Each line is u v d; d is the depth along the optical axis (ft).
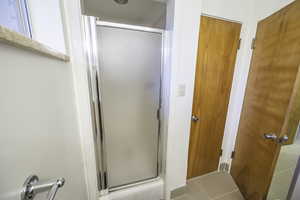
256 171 4.12
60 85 2.09
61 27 2.37
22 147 1.12
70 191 2.31
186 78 3.85
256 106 4.27
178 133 4.18
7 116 0.95
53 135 1.73
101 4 4.68
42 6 2.24
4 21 1.74
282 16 3.42
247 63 4.81
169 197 4.62
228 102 5.27
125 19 5.46
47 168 1.54
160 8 4.81
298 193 3.03
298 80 2.92
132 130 4.08
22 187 1.10
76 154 2.81
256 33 4.49
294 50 3.02
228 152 5.74
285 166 3.43
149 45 3.74
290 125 3.24
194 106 4.72
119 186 4.27
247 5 4.49
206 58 4.46
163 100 4.14
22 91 1.14
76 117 2.96
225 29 4.47
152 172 4.65
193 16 3.49
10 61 0.99
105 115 3.68
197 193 4.90
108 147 3.90
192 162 5.34
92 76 3.21
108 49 3.37
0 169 0.88
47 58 1.63
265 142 3.79
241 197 4.76
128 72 3.68
